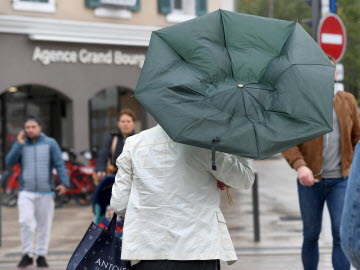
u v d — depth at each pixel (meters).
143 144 5.89
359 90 50.22
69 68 27.39
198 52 5.71
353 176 3.95
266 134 5.37
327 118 5.49
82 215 22.03
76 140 27.47
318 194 8.93
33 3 26.50
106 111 30.39
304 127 5.45
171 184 5.75
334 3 14.91
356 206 3.88
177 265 5.69
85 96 27.70
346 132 8.80
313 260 9.21
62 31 27.05
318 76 5.61
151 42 5.80
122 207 5.98
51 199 13.30
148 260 5.75
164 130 5.43
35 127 13.18
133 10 28.69
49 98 29.44
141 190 5.81
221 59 5.72
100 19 27.94
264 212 20.78
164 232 5.71
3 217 21.64
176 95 5.47
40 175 13.15
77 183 24.53
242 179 5.83
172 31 5.81
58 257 14.48
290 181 30.56
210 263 5.74
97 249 6.11
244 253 14.31
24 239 13.25
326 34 14.09
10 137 29.16
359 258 3.89
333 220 8.80
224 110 5.45
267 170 36.56
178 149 5.79
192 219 5.71
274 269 12.33
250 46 5.82
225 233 5.78
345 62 50.50
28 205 13.14
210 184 5.82
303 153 8.90
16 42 26.25
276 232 17.12
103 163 12.41
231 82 5.66
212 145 5.31
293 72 5.60
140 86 5.58
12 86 26.20
